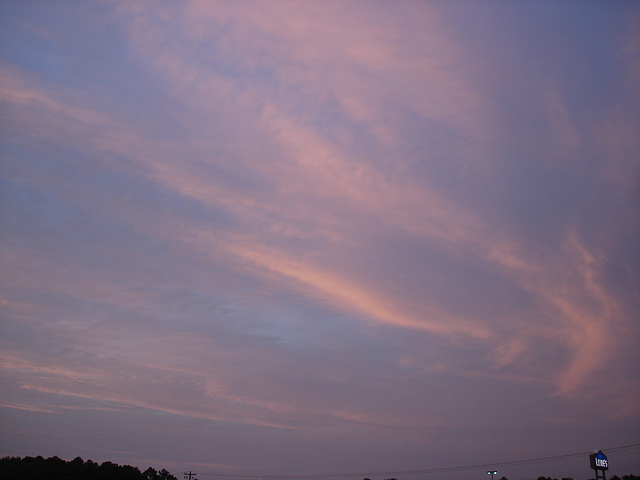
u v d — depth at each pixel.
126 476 95.12
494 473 100.56
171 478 106.25
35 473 83.06
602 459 62.00
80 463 95.06
